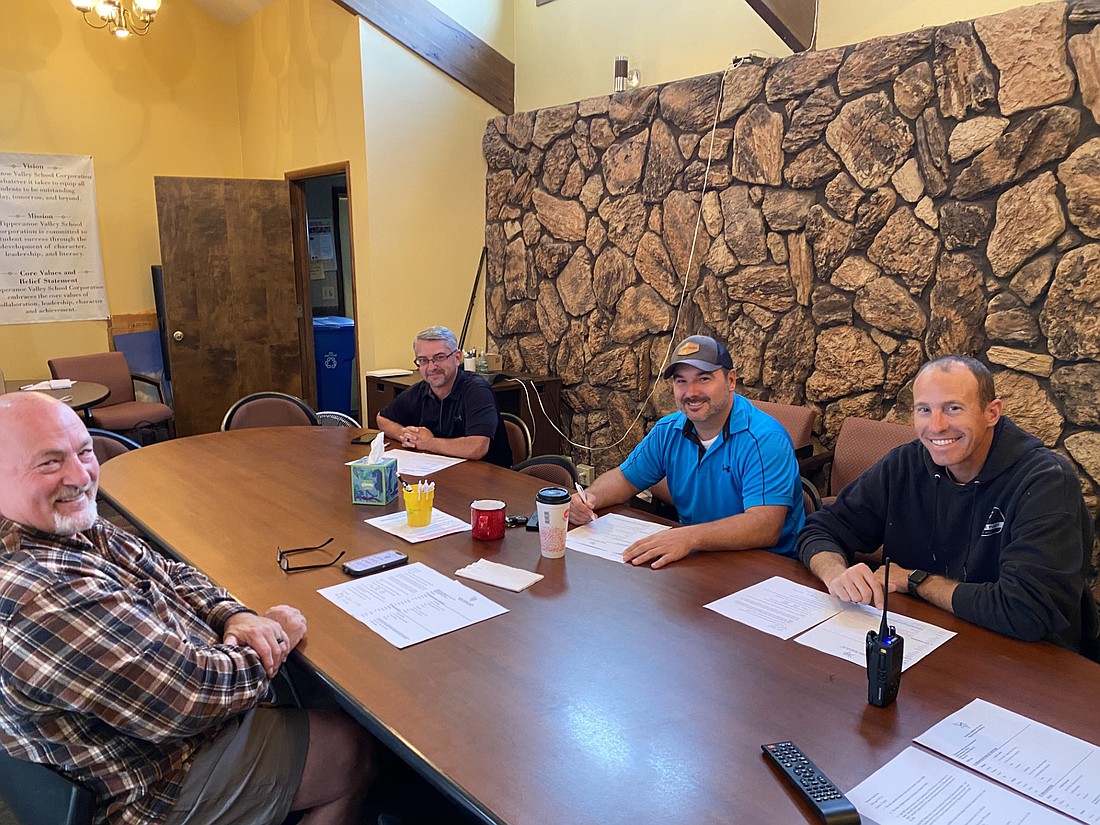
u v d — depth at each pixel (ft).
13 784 3.98
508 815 2.98
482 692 3.88
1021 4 9.39
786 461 6.45
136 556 4.82
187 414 16.44
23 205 15.74
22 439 3.96
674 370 6.69
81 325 16.76
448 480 7.87
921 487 5.43
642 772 3.24
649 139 12.94
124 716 3.73
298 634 4.51
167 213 15.78
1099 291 8.50
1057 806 3.00
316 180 21.15
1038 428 9.15
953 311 9.71
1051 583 4.40
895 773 3.21
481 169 16.43
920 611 4.80
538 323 15.61
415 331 15.87
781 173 11.22
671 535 5.84
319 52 15.29
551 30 15.40
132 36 16.78
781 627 4.60
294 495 7.38
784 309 11.47
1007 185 9.07
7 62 15.29
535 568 5.55
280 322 17.17
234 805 4.24
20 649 3.59
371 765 4.82
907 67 9.79
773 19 10.44
